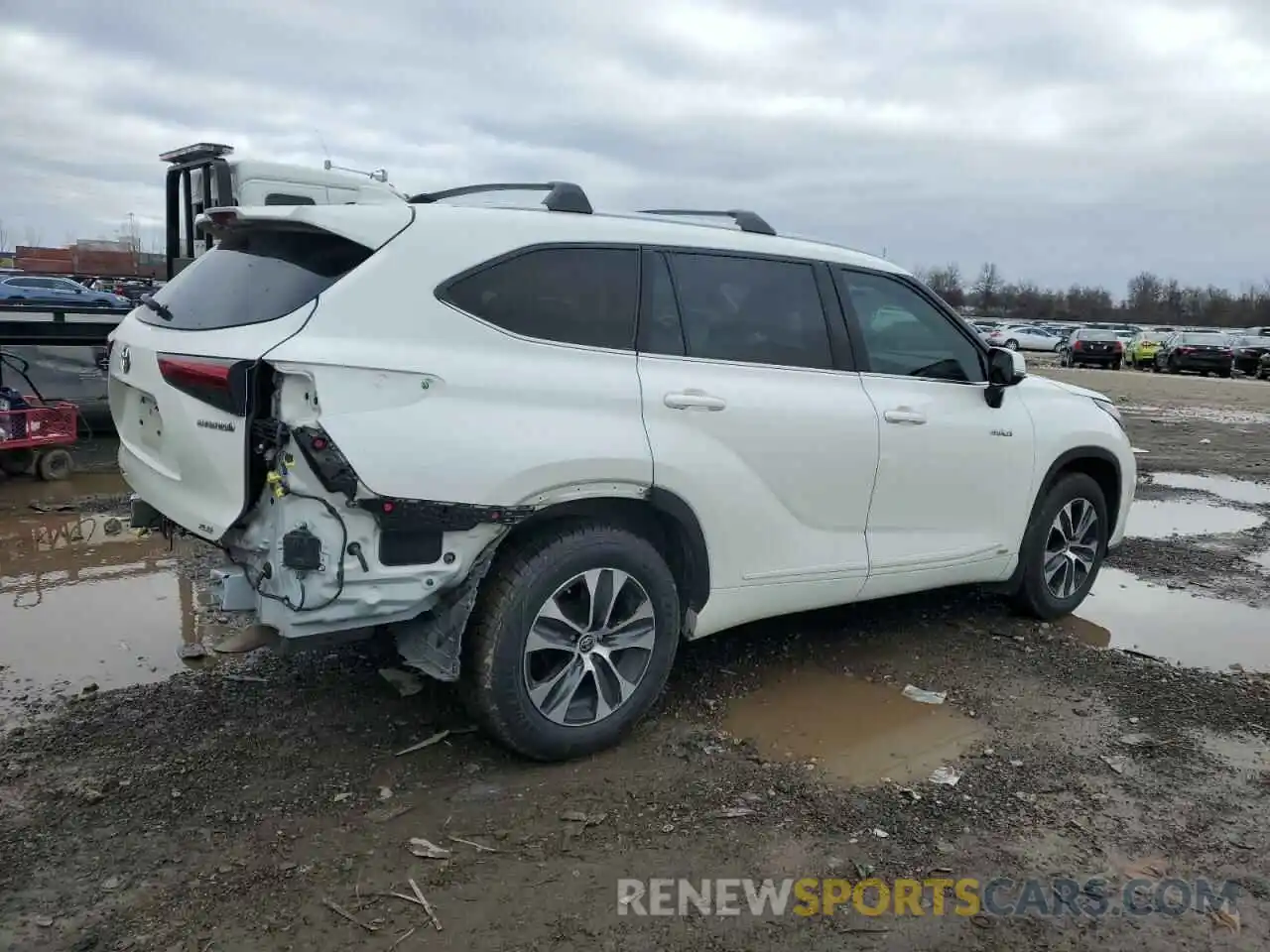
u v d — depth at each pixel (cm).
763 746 379
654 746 375
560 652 351
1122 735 396
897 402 441
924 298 470
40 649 455
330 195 984
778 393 400
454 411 320
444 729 381
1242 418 1800
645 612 366
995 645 499
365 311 316
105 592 541
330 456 297
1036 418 504
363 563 310
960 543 477
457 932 264
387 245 326
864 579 439
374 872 290
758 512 393
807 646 488
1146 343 3916
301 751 362
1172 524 824
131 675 427
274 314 314
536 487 331
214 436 313
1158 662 480
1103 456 539
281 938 260
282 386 301
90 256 5394
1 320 913
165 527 388
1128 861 308
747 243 411
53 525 691
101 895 275
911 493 448
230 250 362
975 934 271
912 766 365
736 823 322
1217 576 650
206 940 258
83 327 973
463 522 319
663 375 370
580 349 355
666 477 361
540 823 319
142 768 346
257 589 317
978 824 326
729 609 398
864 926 273
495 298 341
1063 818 332
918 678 451
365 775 345
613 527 361
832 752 375
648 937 265
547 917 272
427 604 328
